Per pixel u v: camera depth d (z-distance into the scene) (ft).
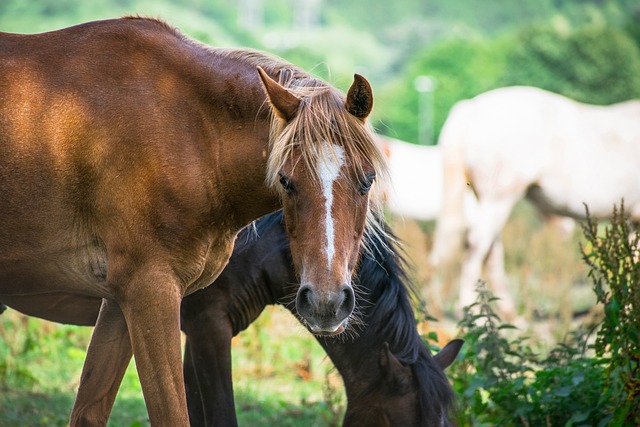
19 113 20.76
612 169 59.52
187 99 21.29
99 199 20.80
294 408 35.65
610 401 26.68
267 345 42.98
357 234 20.02
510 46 235.20
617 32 195.83
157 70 21.33
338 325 19.10
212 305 26.55
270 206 21.67
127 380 38.32
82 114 20.76
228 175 21.34
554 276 60.23
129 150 20.66
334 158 19.34
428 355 25.40
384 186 20.75
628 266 26.96
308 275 19.10
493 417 29.76
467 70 231.09
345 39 422.00
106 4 322.34
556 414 28.27
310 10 489.67
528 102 59.82
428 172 78.48
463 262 59.36
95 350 22.74
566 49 197.06
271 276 27.07
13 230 21.04
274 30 467.11
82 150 20.71
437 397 24.21
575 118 59.72
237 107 21.26
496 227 59.36
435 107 225.76
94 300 24.93
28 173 20.75
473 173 60.29
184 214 20.90
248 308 27.30
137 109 20.85
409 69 240.94
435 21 476.54
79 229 21.18
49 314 25.08
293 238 19.88
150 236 20.72
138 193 20.62
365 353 25.68
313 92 20.03
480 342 30.40
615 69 191.31
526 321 52.06
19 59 21.18
